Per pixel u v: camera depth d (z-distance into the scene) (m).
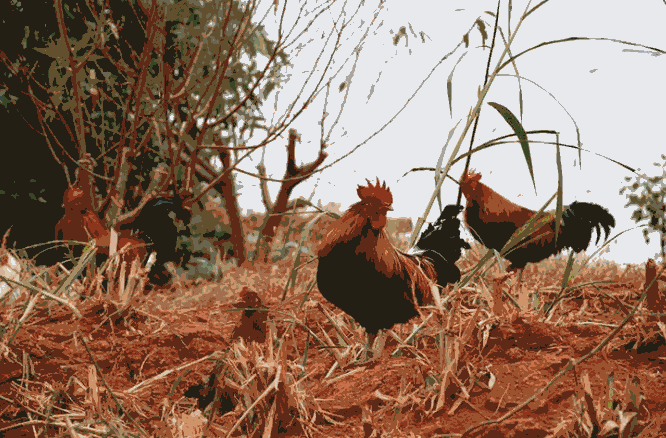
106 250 4.68
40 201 8.30
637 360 2.78
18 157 8.19
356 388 2.87
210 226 10.98
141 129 7.40
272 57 4.12
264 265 7.20
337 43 4.21
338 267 3.31
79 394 2.76
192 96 6.02
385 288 3.29
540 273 5.83
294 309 4.26
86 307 3.87
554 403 2.41
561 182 2.78
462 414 2.44
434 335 3.40
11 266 4.09
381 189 3.29
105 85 6.25
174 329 3.67
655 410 2.28
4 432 2.47
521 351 3.01
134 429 2.54
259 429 2.49
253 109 6.22
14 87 6.30
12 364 2.99
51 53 4.23
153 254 4.92
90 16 6.70
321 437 2.44
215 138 6.38
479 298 4.07
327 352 3.53
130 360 3.24
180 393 2.95
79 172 5.39
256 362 2.68
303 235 4.14
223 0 4.64
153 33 4.02
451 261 4.29
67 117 6.89
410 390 2.72
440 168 3.31
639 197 6.32
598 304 4.04
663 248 5.41
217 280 7.28
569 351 2.95
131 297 3.96
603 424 2.15
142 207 5.71
